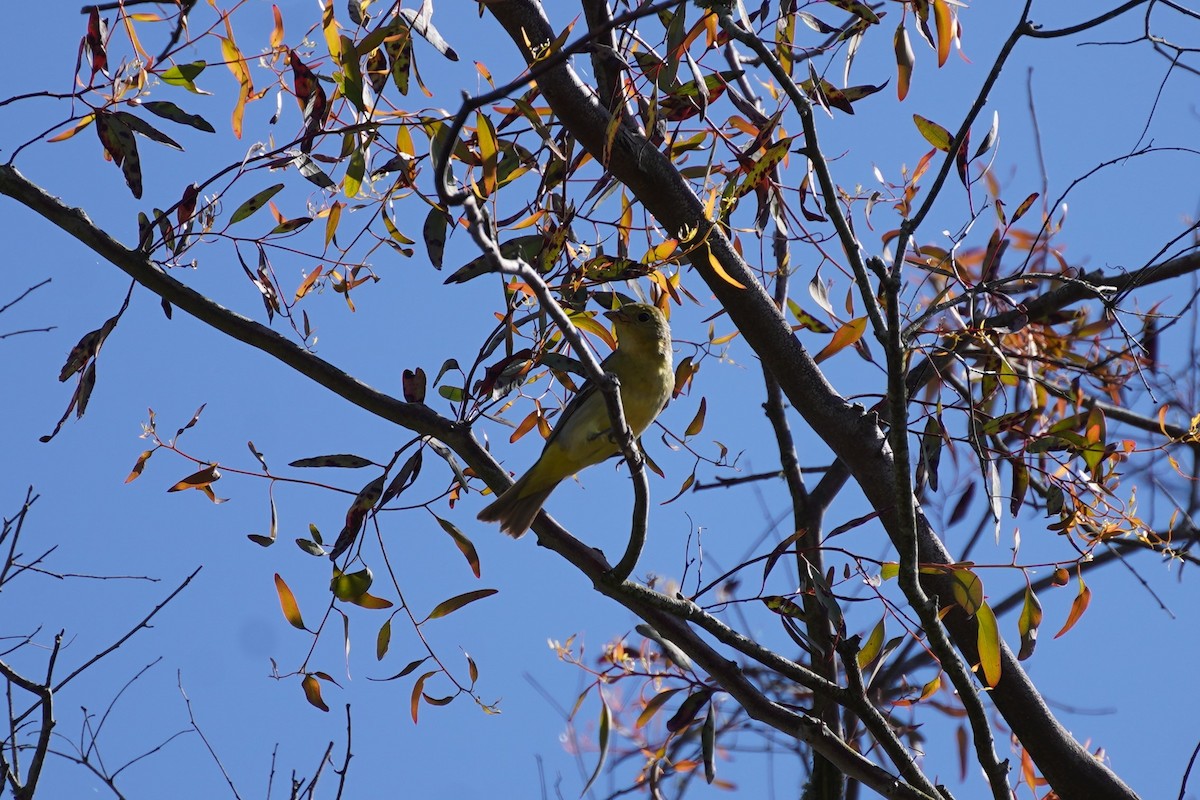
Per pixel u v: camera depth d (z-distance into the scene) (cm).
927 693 1052
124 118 1012
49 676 927
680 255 975
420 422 1079
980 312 1172
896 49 1019
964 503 1164
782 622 1021
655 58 1007
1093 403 1077
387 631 1030
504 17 1062
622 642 1202
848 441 1077
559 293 1035
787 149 941
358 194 1025
